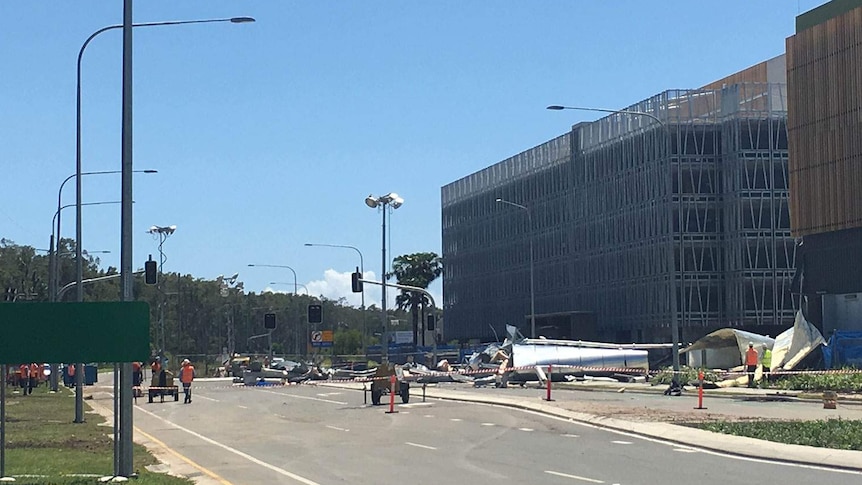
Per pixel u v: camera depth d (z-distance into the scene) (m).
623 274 90.94
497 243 117.44
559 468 19.12
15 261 103.50
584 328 94.50
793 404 37.03
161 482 17.42
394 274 131.50
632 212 89.75
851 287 65.88
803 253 70.06
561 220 102.50
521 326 110.50
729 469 18.70
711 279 84.38
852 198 66.06
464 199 127.19
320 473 19.23
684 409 34.06
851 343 51.28
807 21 71.88
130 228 18.22
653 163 86.31
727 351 60.03
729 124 84.31
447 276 132.25
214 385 73.44
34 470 19.42
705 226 84.75
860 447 21.08
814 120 69.12
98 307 16.73
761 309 82.44
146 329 16.86
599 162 95.44
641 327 88.12
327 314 171.50
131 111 18.41
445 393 48.16
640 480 17.30
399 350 117.31
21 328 16.50
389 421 32.25
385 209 57.44
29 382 57.75
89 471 19.27
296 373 76.19
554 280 103.62
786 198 83.31
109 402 49.06
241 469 20.14
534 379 57.69
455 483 17.30
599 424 28.80
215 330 132.62
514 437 25.70
